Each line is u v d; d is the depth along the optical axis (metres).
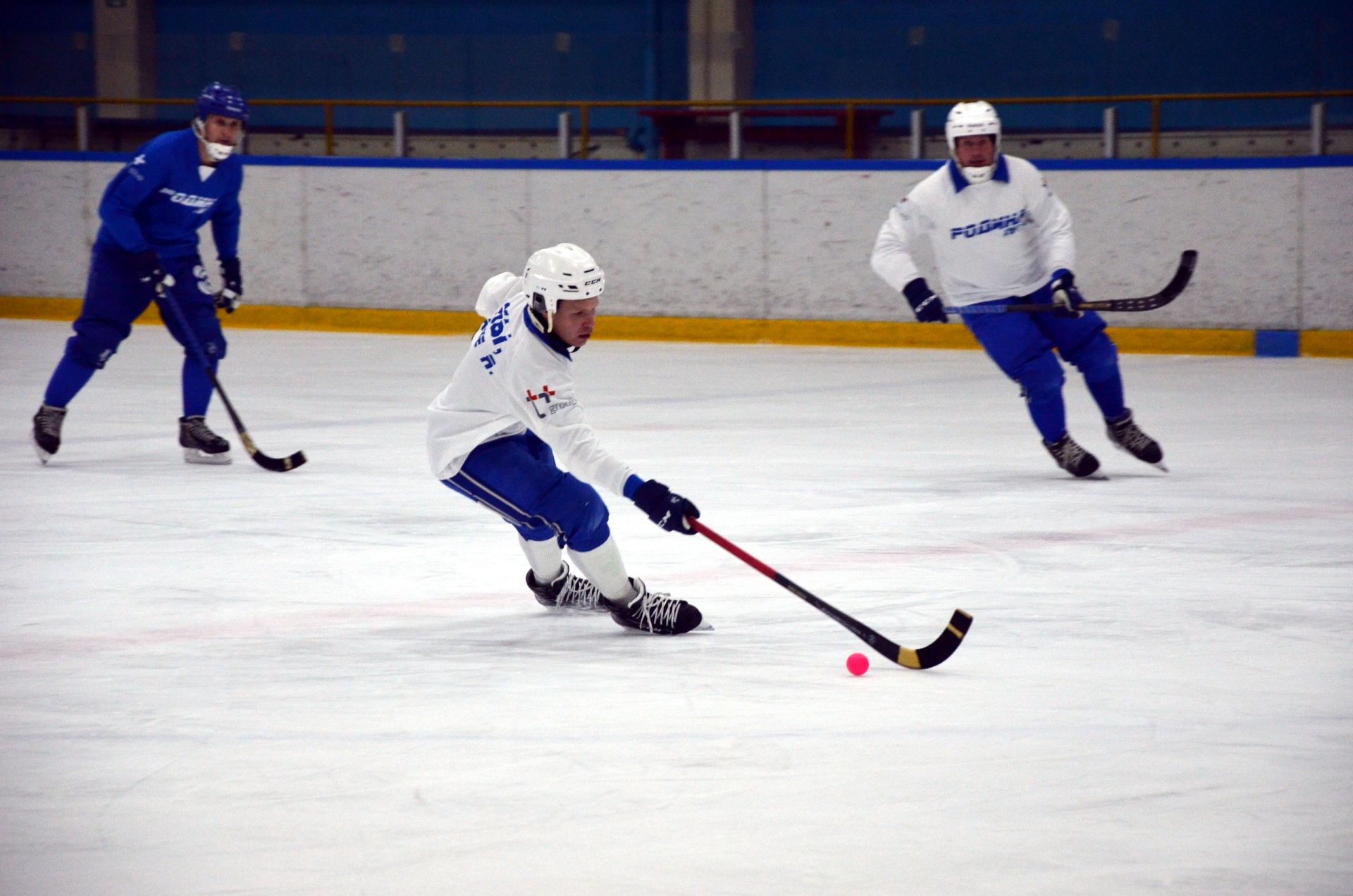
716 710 10.64
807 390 31.50
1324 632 12.77
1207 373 33.94
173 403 29.56
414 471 21.78
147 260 21.55
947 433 25.52
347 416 27.80
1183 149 45.41
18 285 47.38
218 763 9.59
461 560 15.94
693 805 8.79
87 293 22.45
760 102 45.41
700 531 11.88
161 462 22.69
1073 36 47.00
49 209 46.75
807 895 7.59
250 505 19.12
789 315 41.38
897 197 39.84
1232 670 11.62
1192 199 37.72
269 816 8.67
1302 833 8.34
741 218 41.47
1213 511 18.42
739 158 45.12
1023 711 10.57
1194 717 10.41
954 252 21.25
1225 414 27.41
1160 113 45.03
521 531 13.33
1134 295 38.62
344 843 8.27
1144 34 46.06
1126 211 38.41
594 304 11.73
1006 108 47.41
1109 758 9.56
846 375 34.09
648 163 42.12
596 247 43.00
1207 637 12.62
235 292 23.59
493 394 12.37
